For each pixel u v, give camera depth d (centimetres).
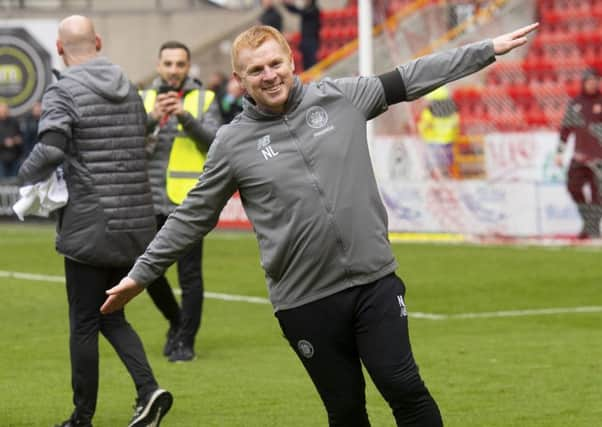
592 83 1941
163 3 3189
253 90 589
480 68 613
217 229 2284
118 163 802
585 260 1731
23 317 1331
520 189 1986
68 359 1087
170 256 623
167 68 1064
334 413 616
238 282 1579
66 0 3059
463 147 2066
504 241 1997
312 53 2752
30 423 848
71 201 794
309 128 597
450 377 972
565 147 1948
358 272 595
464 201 2028
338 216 592
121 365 1049
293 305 605
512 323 1248
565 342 1124
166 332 1218
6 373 1025
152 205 819
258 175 598
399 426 599
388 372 589
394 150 2070
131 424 799
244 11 3180
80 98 795
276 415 859
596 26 2436
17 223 2572
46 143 779
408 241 2047
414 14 2583
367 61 1920
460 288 1502
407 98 612
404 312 601
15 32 2822
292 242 597
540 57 2416
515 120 2298
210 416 859
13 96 2808
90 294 799
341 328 602
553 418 831
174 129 1066
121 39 3130
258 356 1088
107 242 793
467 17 2552
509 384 941
